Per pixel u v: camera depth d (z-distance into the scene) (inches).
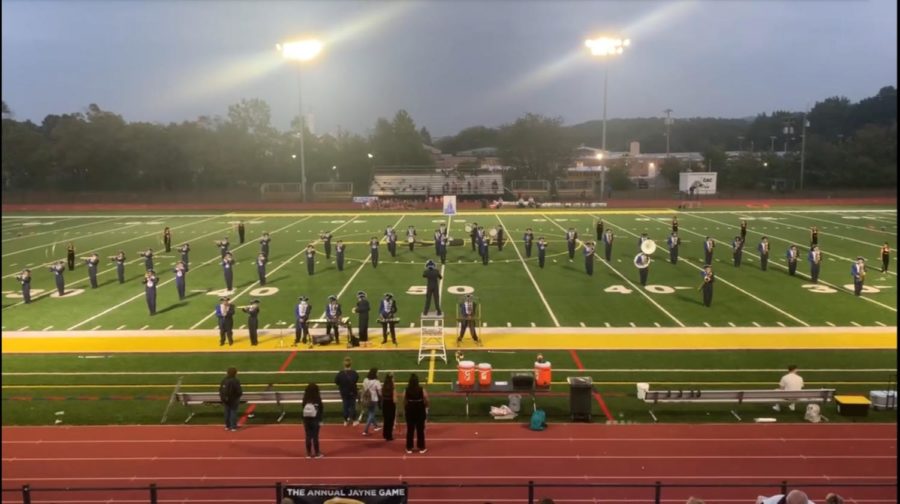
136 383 594.6
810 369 612.1
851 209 2181.3
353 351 682.8
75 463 437.7
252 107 3147.1
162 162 3004.4
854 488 396.8
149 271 841.5
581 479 407.5
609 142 6924.2
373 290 962.7
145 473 422.6
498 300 895.1
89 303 903.7
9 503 386.9
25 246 1430.9
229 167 3038.9
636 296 909.8
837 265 1120.2
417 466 427.8
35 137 3080.7
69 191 2982.3
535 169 3292.3
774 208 2240.4
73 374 617.6
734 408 524.7
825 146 3196.4
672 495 389.7
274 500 388.8
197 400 508.4
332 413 527.5
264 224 1830.7
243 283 1021.8
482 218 1958.7
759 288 951.6
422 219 1937.7
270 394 506.0
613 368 621.3
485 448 454.6
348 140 3368.6
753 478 408.5
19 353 681.6
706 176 2568.9
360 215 2087.8
